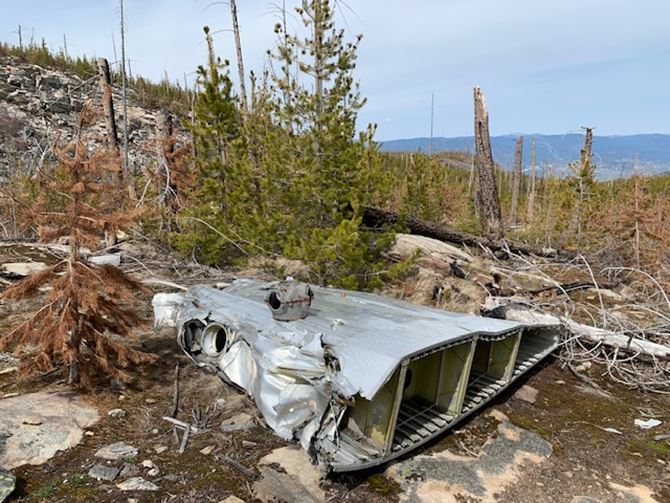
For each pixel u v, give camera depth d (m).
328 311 4.07
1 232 8.99
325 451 2.90
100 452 2.95
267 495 2.67
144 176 10.60
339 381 2.89
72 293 3.47
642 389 4.66
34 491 2.55
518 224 22.14
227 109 8.59
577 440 3.61
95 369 4.16
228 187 8.51
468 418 3.87
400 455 3.13
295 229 6.96
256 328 3.77
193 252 8.41
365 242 6.99
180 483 2.73
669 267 9.23
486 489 2.93
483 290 7.01
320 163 6.83
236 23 10.44
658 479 3.13
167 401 3.76
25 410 3.23
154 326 5.19
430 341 3.27
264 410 3.28
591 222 14.15
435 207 16.00
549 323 5.07
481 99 10.96
